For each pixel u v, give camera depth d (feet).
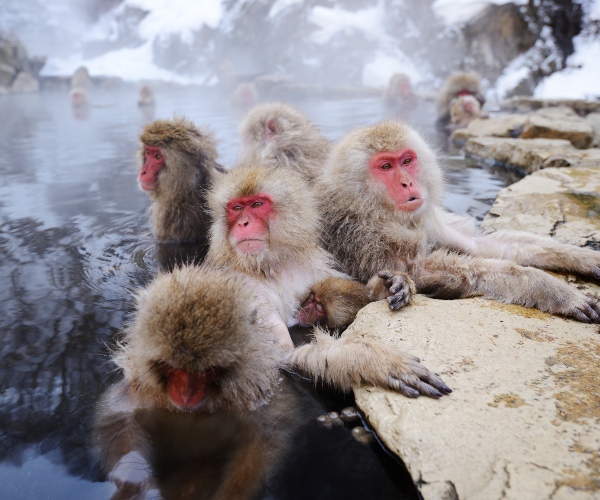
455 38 11.03
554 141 4.98
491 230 3.09
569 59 10.61
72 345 2.14
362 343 1.90
